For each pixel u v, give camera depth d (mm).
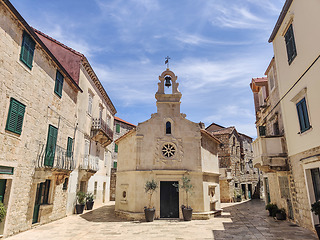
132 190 15414
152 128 16344
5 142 9414
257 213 17641
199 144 16234
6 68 9430
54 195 14016
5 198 9602
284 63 12664
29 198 11266
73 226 12641
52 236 10375
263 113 17734
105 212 18109
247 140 38219
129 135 16922
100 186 23969
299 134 11148
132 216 14555
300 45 10766
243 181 33625
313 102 9836
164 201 15258
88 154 19672
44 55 12508
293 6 11312
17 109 10141
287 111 12461
